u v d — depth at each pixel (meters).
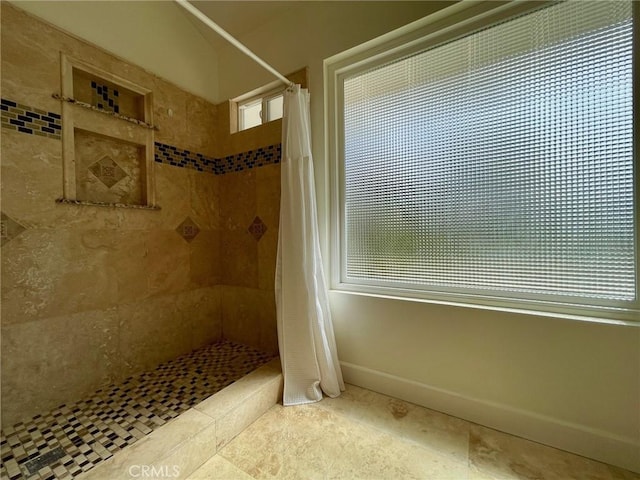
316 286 1.47
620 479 0.95
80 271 1.37
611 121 1.03
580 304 1.08
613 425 1.00
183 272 1.84
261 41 1.82
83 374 1.38
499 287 1.23
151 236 1.67
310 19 1.61
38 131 1.23
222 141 2.05
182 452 0.97
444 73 1.34
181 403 1.33
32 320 1.22
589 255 1.07
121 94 1.57
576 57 1.08
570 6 1.09
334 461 1.04
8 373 1.16
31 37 1.20
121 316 1.53
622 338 0.98
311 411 1.33
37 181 1.22
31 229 1.21
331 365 1.45
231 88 1.99
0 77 1.12
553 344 1.09
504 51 1.21
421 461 1.03
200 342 1.95
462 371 1.27
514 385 1.16
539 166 1.15
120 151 1.56
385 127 1.50
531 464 1.02
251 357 1.80
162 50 1.71
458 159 1.31
